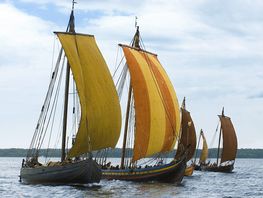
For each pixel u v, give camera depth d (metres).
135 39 82.25
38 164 67.56
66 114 66.62
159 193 60.88
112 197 53.81
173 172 72.00
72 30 67.31
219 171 138.50
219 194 67.44
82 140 63.03
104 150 73.88
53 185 61.62
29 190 58.12
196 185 82.75
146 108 76.12
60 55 68.12
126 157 76.81
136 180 71.94
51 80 69.81
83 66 65.12
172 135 80.12
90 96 64.19
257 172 145.88
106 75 67.00
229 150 138.00
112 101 66.62
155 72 81.00
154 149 76.88
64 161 62.81
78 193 55.66
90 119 63.56
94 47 67.69
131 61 77.25
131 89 77.88
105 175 72.75
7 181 81.44
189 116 102.44
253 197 64.62
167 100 80.25
